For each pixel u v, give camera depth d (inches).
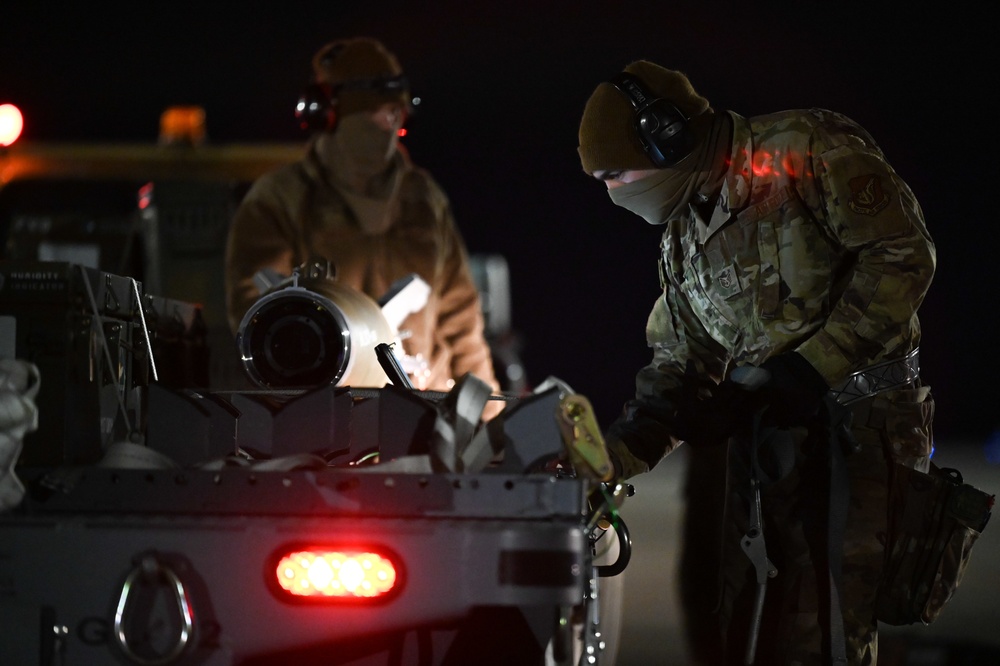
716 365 575.8
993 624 924.6
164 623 416.2
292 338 570.3
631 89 531.5
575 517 417.4
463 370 864.9
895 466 518.6
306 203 820.6
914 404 523.5
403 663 431.5
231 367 812.0
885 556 516.4
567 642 422.3
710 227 544.4
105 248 1016.2
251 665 416.2
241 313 805.2
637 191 541.3
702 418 523.8
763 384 489.7
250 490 423.8
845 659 492.4
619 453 541.6
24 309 466.6
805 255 527.2
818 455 515.5
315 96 815.7
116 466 441.1
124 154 1099.9
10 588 419.5
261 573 413.1
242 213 822.5
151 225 970.7
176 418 474.6
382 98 816.3
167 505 427.2
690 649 685.3
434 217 852.6
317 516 422.0
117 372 513.7
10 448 429.4
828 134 523.2
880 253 505.7
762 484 524.4
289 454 475.5
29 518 421.7
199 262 958.4
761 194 529.7
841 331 497.0
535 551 405.7
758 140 531.8
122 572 416.2
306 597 411.8
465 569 406.6
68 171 1091.9
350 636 410.9
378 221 828.6
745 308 543.8
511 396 604.7
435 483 418.9
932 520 515.2
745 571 537.6
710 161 533.6
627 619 959.6
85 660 419.2
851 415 512.4
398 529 409.1
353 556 409.4
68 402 467.5
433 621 408.2
